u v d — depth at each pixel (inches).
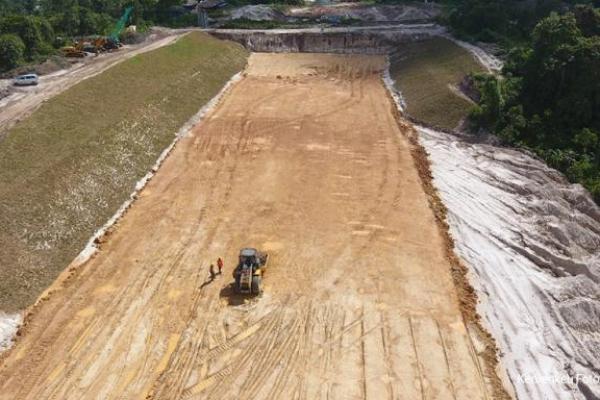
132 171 1354.6
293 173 1382.9
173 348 856.3
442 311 931.3
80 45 2081.7
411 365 824.3
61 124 1401.3
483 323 908.6
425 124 1675.7
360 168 1406.3
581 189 1253.7
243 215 1207.6
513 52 1812.3
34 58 1956.2
